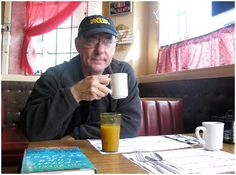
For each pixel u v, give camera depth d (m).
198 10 2.32
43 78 1.28
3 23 2.91
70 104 1.04
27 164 0.65
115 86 0.98
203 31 2.23
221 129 0.89
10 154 1.40
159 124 1.64
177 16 2.65
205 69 1.65
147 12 2.89
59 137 1.17
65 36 3.05
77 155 0.74
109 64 1.35
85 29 1.21
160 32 2.74
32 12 2.96
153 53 2.80
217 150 0.88
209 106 1.65
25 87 2.36
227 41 1.77
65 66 1.38
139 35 2.85
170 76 2.07
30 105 1.15
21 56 2.97
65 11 2.94
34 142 1.00
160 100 1.71
